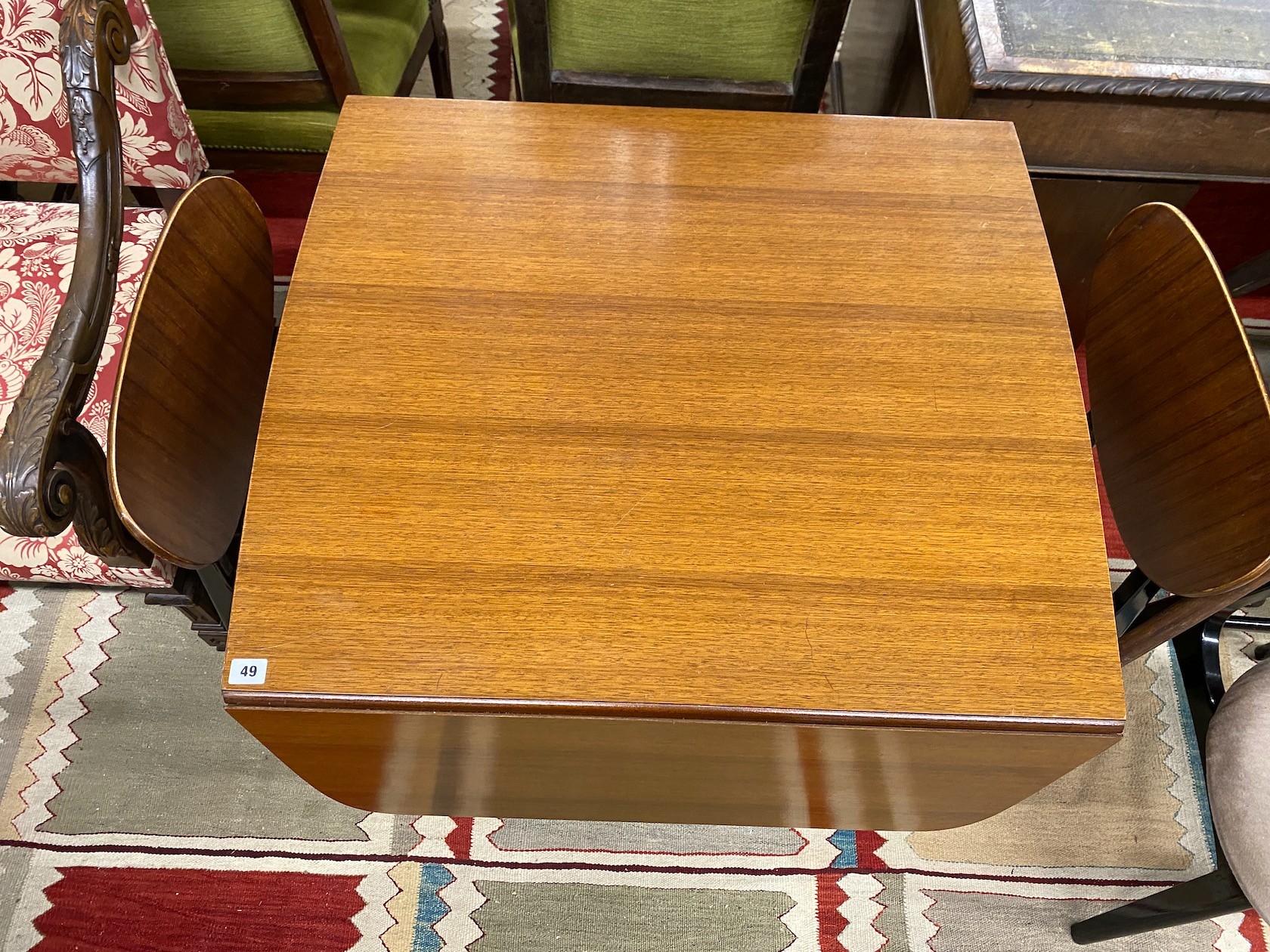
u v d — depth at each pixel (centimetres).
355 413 70
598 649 61
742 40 106
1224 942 103
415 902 103
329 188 82
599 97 113
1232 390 68
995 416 72
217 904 102
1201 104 103
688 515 67
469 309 76
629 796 83
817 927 104
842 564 65
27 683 114
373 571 63
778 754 67
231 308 81
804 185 85
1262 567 61
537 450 69
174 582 91
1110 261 85
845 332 76
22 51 93
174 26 106
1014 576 65
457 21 197
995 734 61
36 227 104
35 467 68
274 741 67
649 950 102
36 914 101
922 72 124
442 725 62
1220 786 78
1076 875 107
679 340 75
